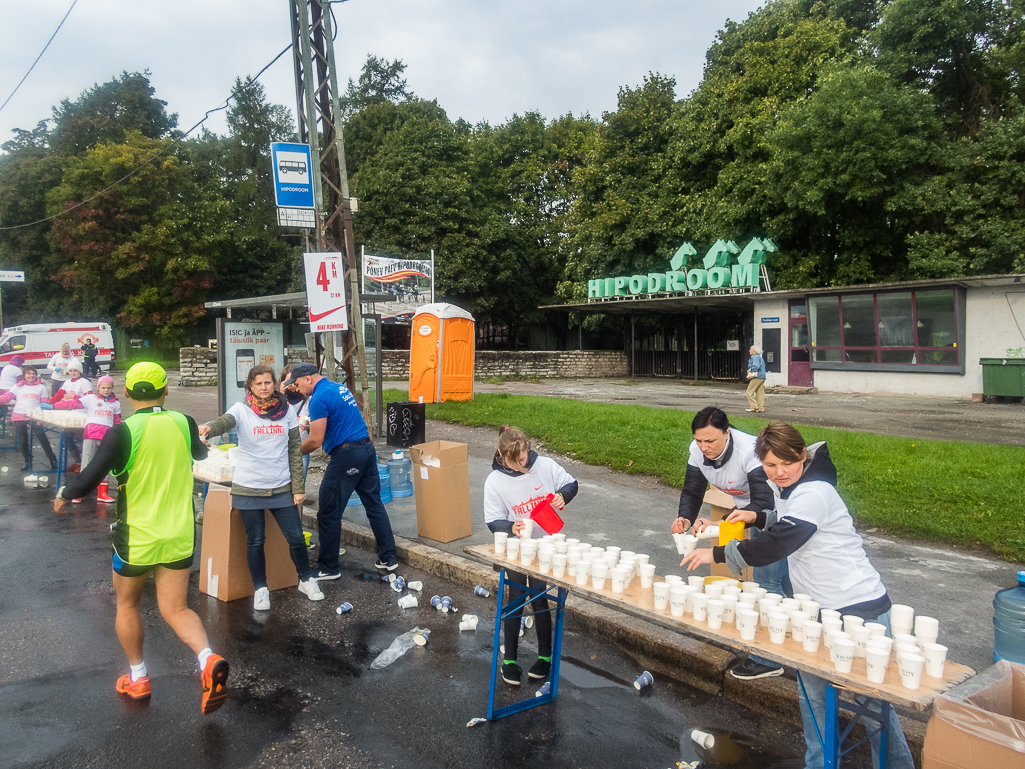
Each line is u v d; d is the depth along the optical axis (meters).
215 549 5.30
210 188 38.47
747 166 23.52
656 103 28.83
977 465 8.12
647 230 27.06
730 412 15.26
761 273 23.42
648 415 12.95
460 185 31.67
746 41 25.25
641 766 3.12
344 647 4.40
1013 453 8.95
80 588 5.46
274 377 5.07
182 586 3.57
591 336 36.22
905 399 18.34
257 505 4.96
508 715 3.56
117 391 20.09
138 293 34.59
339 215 9.81
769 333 22.64
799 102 21.45
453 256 31.48
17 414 9.95
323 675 4.01
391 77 43.69
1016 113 20.59
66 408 10.23
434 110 38.53
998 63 21.59
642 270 27.88
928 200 20.06
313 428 5.34
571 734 3.39
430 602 5.16
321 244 9.30
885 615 2.75
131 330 37.00
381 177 31.55
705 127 25.08
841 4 23.89
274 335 9.70
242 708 3.62
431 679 3.97
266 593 5.05
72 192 33.09
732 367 27.17
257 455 4.95
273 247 41.38
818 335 21.16
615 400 18.23
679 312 28.47
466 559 5.73
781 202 22.62
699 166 26.25
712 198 24.97
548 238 37.09
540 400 15.97
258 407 4.95
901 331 19.45
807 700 2.69
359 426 5.59
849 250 23.06
